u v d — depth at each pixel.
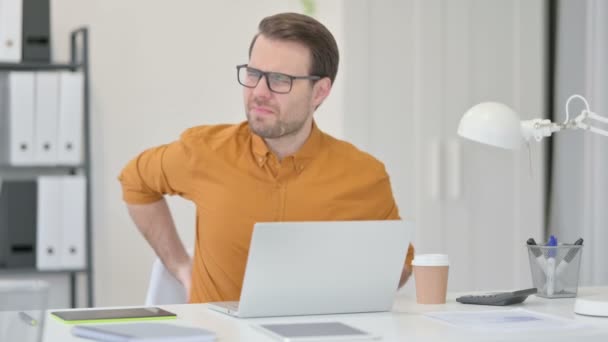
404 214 4.39
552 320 2.03
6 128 4.23
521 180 4.57
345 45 4.29
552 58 4.64
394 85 4.36
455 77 4.45
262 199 2.73
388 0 4.34
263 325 1.92
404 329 1.92
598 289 2.72
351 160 2.82
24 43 4.14
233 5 4.58
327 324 1.94
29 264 4.10
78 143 4.14
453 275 4.48
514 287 4.58
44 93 4.08
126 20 4.46
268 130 2.63
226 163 2.75
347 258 2.15
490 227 4.53
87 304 4.41
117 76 4.46
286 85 2.62
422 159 4.40
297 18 2.69
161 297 2.96
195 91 4.55
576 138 4.48
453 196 4.45
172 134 4.52
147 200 2.96
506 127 2.38
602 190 4.29
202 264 2.79
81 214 4.13
